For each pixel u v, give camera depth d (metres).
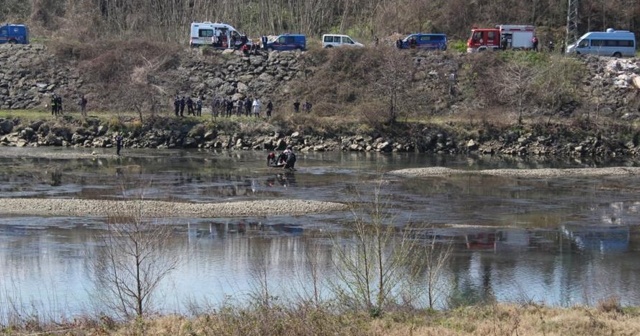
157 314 32.84
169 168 81.19
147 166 82.19
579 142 99.69
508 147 99.25
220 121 100.75
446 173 81.12
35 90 111.81
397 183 74.62
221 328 29.36
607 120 102.94
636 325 30.64
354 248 44.25
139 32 139.75
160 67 115.25
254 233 53.16
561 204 65.81
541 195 69.88
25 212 58.25
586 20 136.25
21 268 43.41
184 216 58.19
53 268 43.28
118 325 31.25
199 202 63.25
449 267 44.84
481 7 137.62
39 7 146.75
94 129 98.88
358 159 90.88
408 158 92.75
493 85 110.88
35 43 121.69
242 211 60.00
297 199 64.69
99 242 49.22
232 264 44.69
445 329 29.83
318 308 30.89
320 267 43.12
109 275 39.62
